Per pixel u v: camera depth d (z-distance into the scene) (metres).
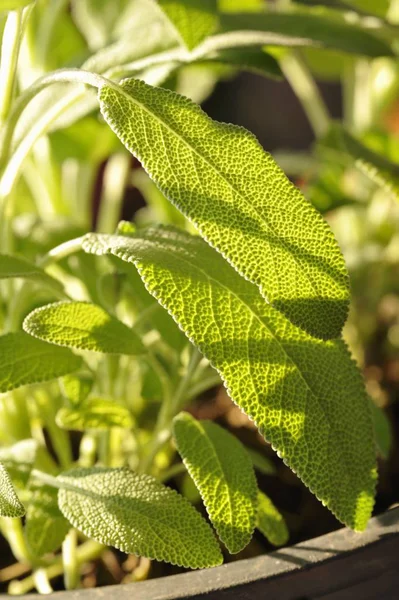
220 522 0.35
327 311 0.34
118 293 0.42
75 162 0.54
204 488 0.36
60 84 0.41
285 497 0.44
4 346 0.37
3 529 0.41
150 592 0.35
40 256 0.45
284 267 0.34
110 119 0.34
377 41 0.44
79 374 0.39
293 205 0.34
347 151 0.43
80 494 0.36
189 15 0.39
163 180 0.34
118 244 0.35
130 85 0.35
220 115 0.83
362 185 0.58
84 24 0.56
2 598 0.35
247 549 0.42
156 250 0.35
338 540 0.36
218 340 0.34
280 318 0.35
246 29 0.43
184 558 0.35
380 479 0.44
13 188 0.40
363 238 0.59
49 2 0.50
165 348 0.44
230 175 0.34
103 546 0.41
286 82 0.83
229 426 0.47
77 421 0.39
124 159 0.56
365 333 0.56
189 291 0.35
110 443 0.42
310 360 0.35
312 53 0.62
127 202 0.73
